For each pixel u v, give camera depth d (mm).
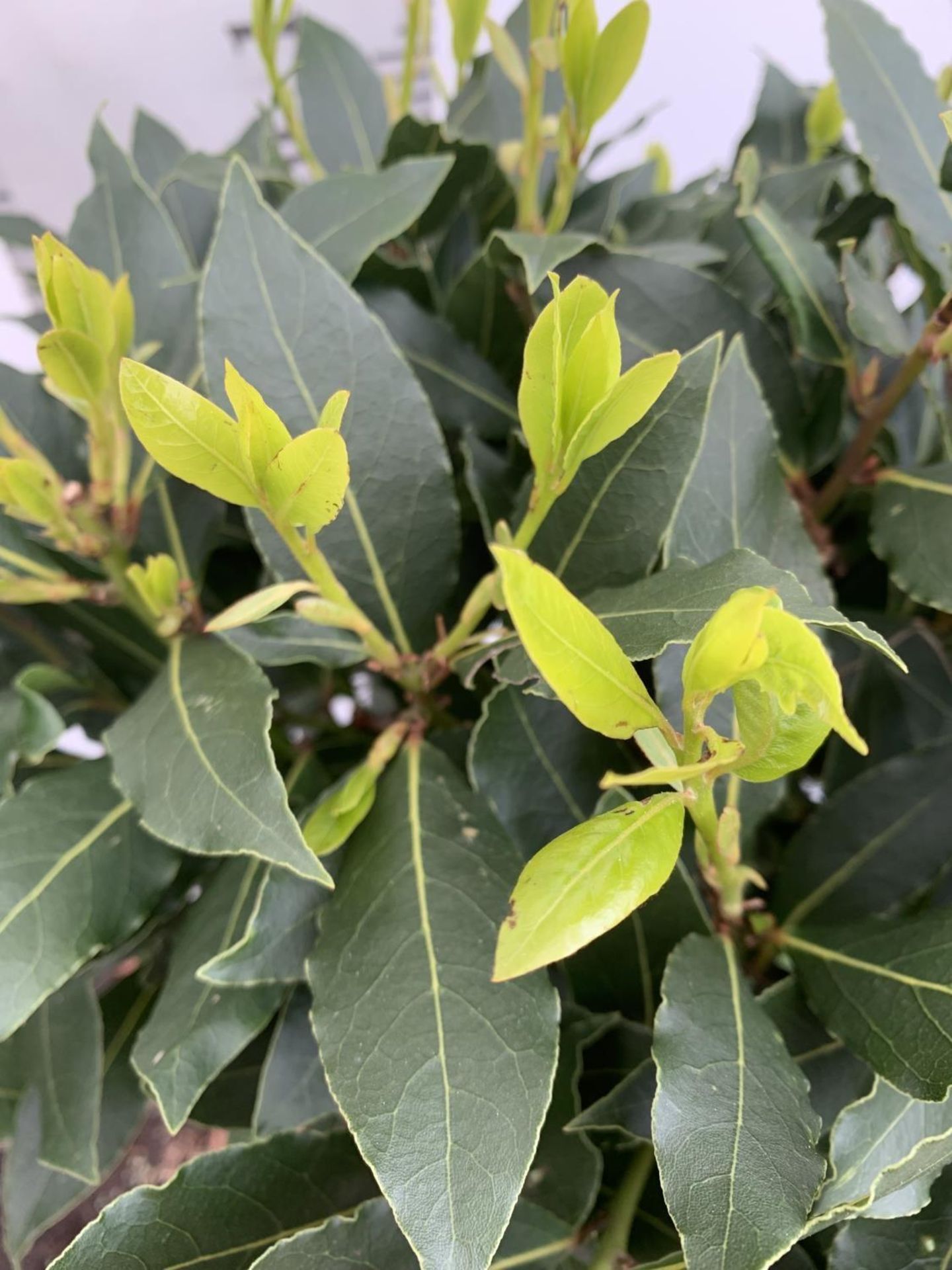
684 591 134
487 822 171
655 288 204
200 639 194
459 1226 127
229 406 175
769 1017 169
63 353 167
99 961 233
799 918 197
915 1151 133
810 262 215
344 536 183
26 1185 243
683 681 113
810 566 188
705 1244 127
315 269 180
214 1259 165
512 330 236
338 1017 148
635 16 170
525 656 151
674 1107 137
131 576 186
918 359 198
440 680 185
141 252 228
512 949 110
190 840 151
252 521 178
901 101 218
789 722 110
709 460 178
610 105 186
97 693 255
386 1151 133
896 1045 150
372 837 170
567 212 211
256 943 165
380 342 182
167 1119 169
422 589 189
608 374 128
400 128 238
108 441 184
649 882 113
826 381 230
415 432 185
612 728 115
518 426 221
